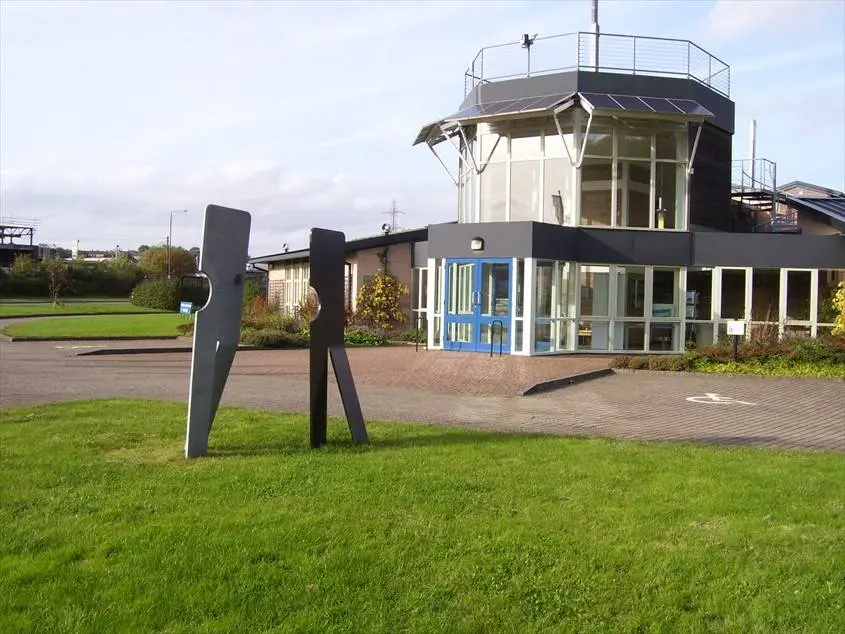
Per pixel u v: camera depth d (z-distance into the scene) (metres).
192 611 3.80
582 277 21.55
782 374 15.51
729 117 24.36
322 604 3.88
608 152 21.67
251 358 19.33
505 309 20.22
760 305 21.62
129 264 81.88
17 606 3.84
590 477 6.39
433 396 12.16
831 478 6.43
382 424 9.08
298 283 33.81
